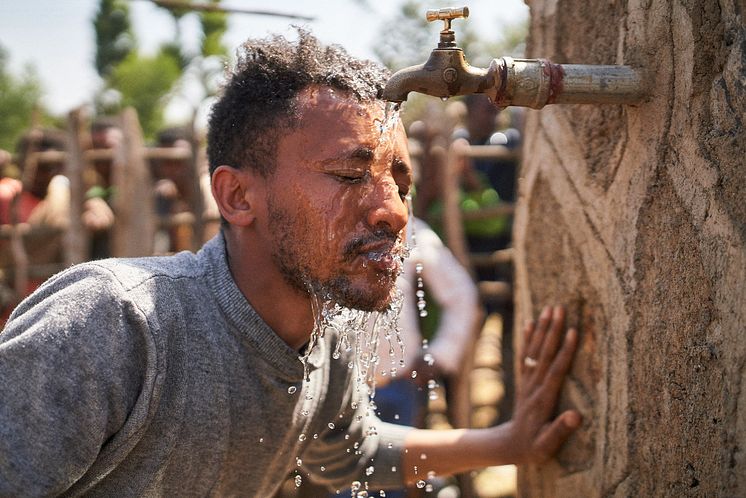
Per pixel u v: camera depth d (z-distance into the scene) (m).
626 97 1.52
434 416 4.78
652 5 1.52
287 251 1.58
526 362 1.97
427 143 4.59
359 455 2.06
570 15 1.81
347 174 1.53
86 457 1.46
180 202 5.37
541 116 1.95
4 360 1.44
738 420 1.33
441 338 3.61
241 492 1.77
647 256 1.57
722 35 1.39
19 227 4.64
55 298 1.49
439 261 3.66
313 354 1.79
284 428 1.74
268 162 1.58
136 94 11.70
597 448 1.77
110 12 13.02
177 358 1.56
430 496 3.73
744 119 1.34
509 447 1.96
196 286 1.64
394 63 8.24
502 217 4.84
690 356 1.45
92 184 4.88
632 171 1.60
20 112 14.93
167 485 1.60
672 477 1.52
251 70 1.62
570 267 1.85
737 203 1.34
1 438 1.41
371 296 1.56
